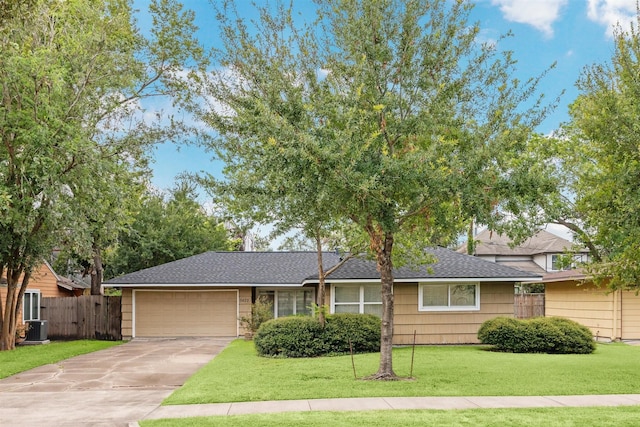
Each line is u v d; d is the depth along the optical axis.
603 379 12.72
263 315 25.25
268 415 9.36
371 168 11.45
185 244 40.19
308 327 18.31
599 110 12.82
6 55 18.27
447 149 12.08
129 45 22.75
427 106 12.90
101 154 21.02
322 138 11.41
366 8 12.75
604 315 24.34
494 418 8.96
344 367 14.68
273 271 28.30
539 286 43.53
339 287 21.66
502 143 11.71
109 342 25.41
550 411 9.52
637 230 11.88
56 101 19.34
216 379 13.16
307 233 16.84
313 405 10.19
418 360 15.98
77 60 19.77
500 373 13.52
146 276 27.31
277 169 11.55
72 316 27.52
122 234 38.12
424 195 11.84
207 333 27.44
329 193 11.36
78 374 15.13
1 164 18.73
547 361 15.77
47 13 19.66
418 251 17.62
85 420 9.48
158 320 27.41
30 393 12.43
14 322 21.91
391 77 13.03
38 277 26.80
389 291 13.23
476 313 21.44
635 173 11.87
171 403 10.62
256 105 11.80
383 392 11.27
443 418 8.96
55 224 19.27
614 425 8.51
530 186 11.77
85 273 38.25
